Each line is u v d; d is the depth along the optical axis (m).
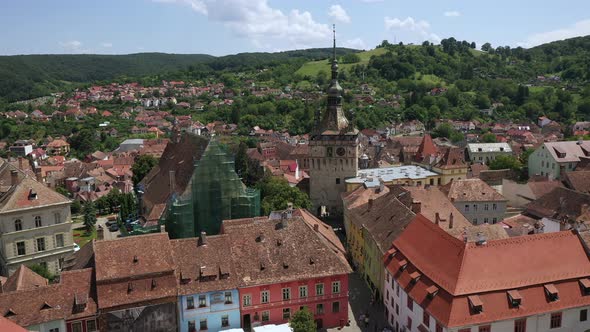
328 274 82.25
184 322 77.06
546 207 117.88
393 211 98.44
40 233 104.31
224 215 114.75
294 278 80.94
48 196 105.81
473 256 67.00
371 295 96.69
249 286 78.81
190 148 129.38
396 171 169.12
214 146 112.75
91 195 197.62
